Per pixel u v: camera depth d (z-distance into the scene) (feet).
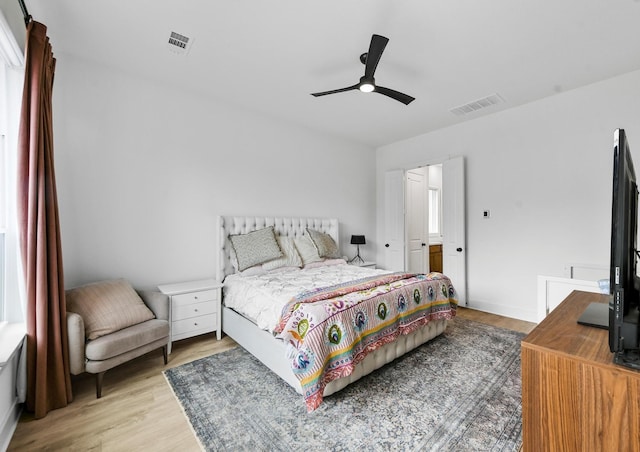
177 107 10.48
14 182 6.51
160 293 8.81
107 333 7.02
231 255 11.35
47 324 6.16
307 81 10.05
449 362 8.14
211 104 11.32
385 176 17.42
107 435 5.46
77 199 8.55
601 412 2.69
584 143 10.44
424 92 10.81
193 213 10.85
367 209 17.69
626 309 3.09
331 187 15.70
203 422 5.76
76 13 6.82
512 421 5.73
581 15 6.83
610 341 2.82
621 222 2.75
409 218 17.53
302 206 14.37
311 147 14.74
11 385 5.71
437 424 5.65
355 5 6.55
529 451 3.09
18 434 5.49
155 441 5.30
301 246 12.62
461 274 13.67
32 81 5.99
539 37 7.66
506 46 8.05
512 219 12.30
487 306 13.09
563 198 10.96
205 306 9.60
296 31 7.46
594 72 9.47
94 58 8.70
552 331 3.53
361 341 6.70
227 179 11.76
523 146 11.95
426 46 8.04
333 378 6.06
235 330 9.34
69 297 7.25
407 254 16.78
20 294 6.31
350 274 10.68
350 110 12.46
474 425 5.62
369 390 6.79
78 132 8.59
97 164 8.89
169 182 10.31
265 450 5.04
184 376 7.54
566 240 10.92
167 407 6.31
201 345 9.55
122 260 9.32
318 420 5.79
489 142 12.98
